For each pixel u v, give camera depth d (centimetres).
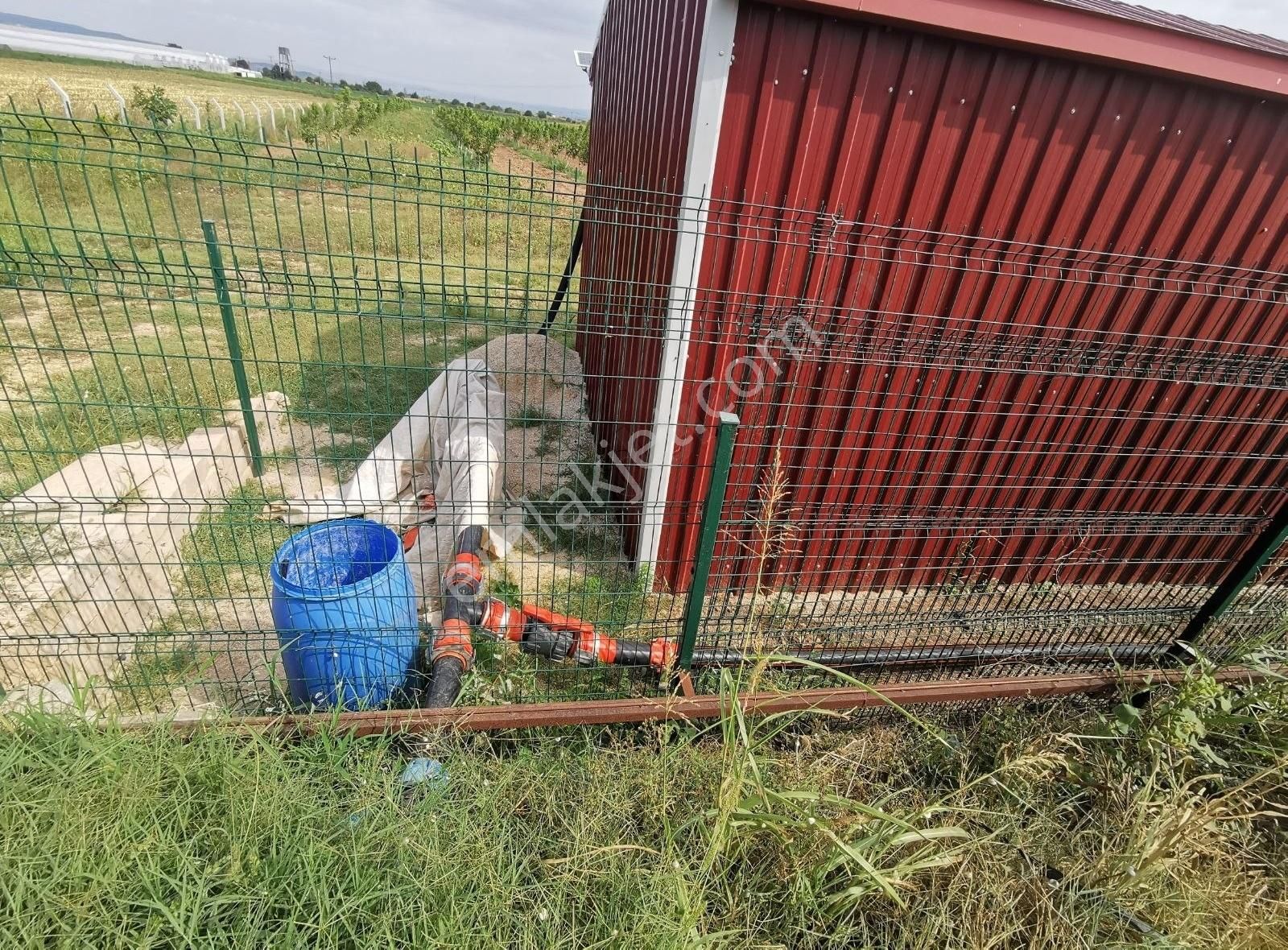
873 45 265
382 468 417
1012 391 348
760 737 276
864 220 299
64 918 157
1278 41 421
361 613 242
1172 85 289
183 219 895
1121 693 287
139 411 445
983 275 318
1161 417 367
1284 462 391
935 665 331
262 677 277
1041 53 273
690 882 192
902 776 263
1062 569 412
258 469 407
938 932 193
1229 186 314
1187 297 338
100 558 296
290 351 595
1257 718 254
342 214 999
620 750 242
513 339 633
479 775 218
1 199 817
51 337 581
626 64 482
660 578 358
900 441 353
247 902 165
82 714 204
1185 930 201
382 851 182
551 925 178
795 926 191
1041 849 224
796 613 362
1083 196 308
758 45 259
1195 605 379
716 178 281
